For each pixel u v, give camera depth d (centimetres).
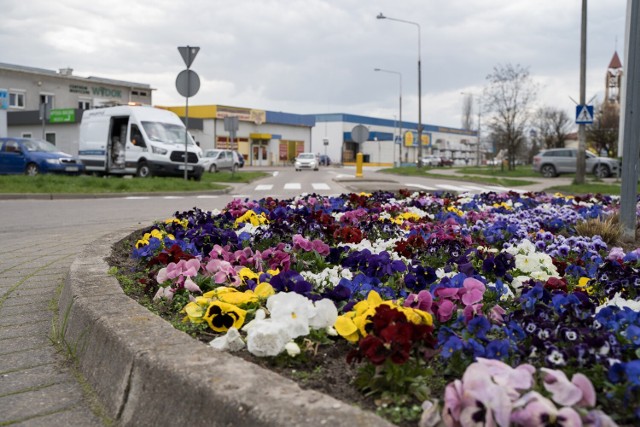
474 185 2547
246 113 6744
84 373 310
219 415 214
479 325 269
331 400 211
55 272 571
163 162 2362
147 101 6119
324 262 459
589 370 235
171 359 253
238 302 320
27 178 1864
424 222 744
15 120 4875
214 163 3938
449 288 313
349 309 311
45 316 423
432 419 204
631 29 737
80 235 836
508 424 190
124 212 1220
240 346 284
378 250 524
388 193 1176
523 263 442
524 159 7469
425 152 10188
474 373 203
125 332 292
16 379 310
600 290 410
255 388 221
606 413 215
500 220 746
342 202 972
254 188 2266
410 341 240
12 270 583
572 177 3584
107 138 2533
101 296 363
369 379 238
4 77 5078
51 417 266
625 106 747
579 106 2331
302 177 3356
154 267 445
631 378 212
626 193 743
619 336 266
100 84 5700
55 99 5397
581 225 736
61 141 4697
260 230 562
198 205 1425
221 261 391
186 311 328
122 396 263
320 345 289
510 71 4312
